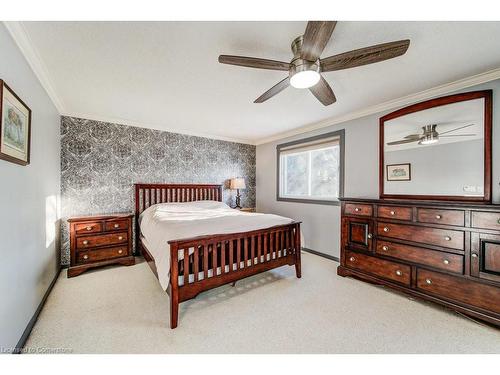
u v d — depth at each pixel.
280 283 2.56
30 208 1.75
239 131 4.08
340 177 3.30
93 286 2.43
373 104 2.75
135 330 1.69
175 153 3.93
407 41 1.23
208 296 2.25
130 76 2.03
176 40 1.52
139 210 3.52
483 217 1.75
